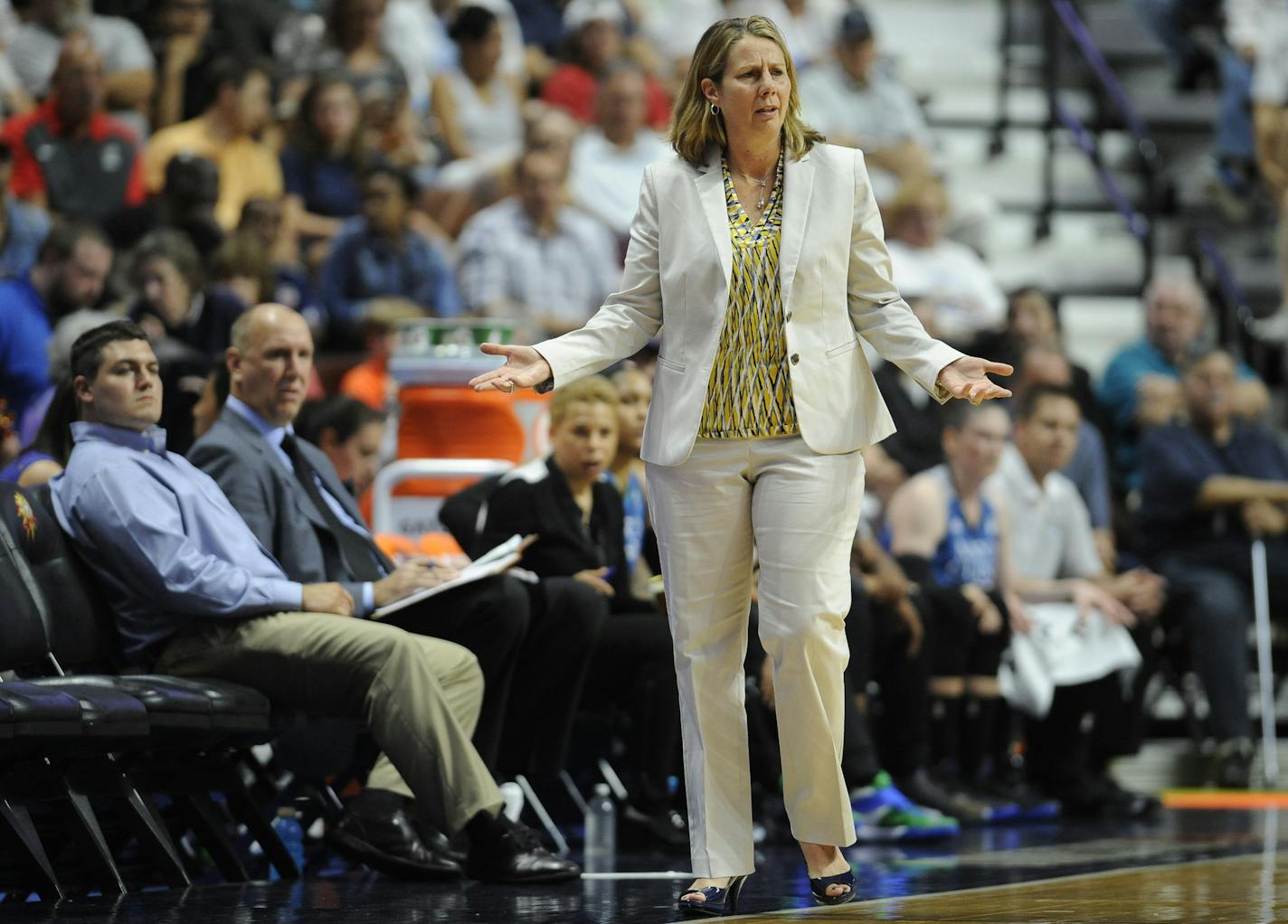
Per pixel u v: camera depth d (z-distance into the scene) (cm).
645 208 1268
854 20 3797
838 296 1239
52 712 1288
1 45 3350
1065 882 1485
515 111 3709
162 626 1550
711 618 1252
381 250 2948
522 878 1491
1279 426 3644
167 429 2044
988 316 3322
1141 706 2527
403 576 1605
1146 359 3172
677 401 1237
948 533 2394
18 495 1488
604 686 1916
